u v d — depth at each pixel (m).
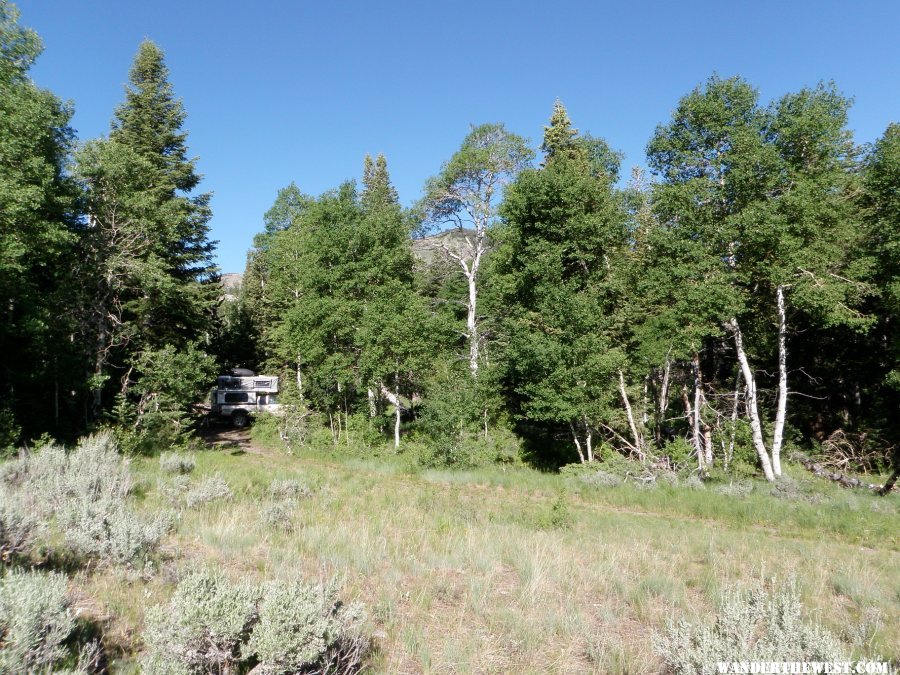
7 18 15.28
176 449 19.27
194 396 21.11
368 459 22.17
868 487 17.44
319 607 3.96
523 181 22.28
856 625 5.81
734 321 18.94
